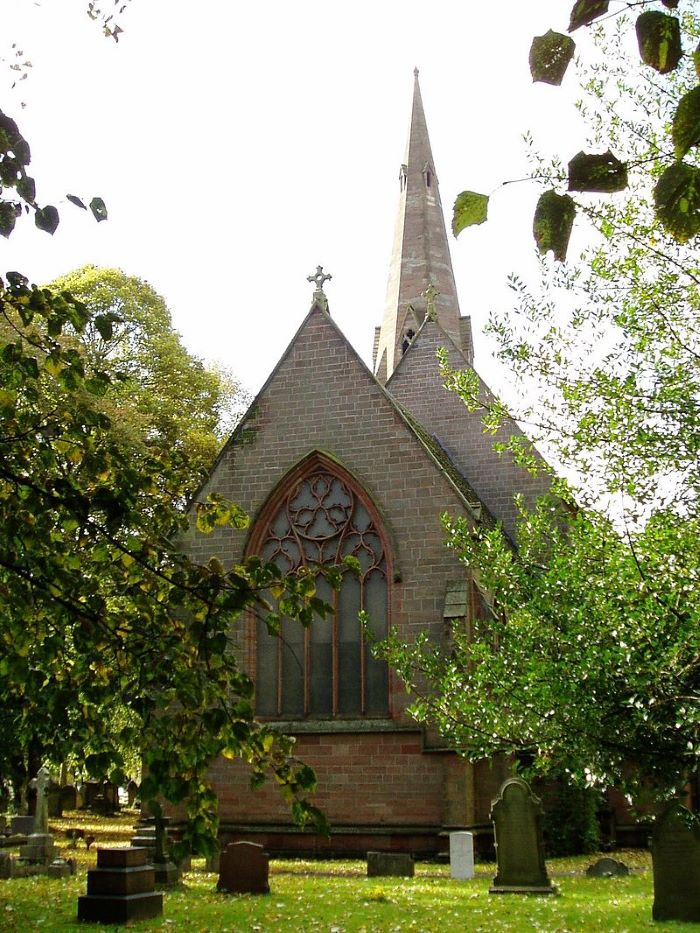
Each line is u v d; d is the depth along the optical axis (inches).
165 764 336.2
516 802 810.2
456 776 1072.8
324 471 1229.7
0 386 414.0
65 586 366.0
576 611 518.6
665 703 477.4
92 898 668.7
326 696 1165.1
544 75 188.4
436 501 1171.3
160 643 358.0
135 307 1957.4
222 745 336.8
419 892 805.2
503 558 596.4
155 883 828.6
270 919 667.4
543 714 519.8
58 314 386.3
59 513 385.4
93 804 1945.1
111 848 687.7
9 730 581.3
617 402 543.8
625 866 936.9
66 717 349.1
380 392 1224.2
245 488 1246.3
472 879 912.9
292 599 359.3
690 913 636.7
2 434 393.4
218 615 352.8
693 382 541.3
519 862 800.3
